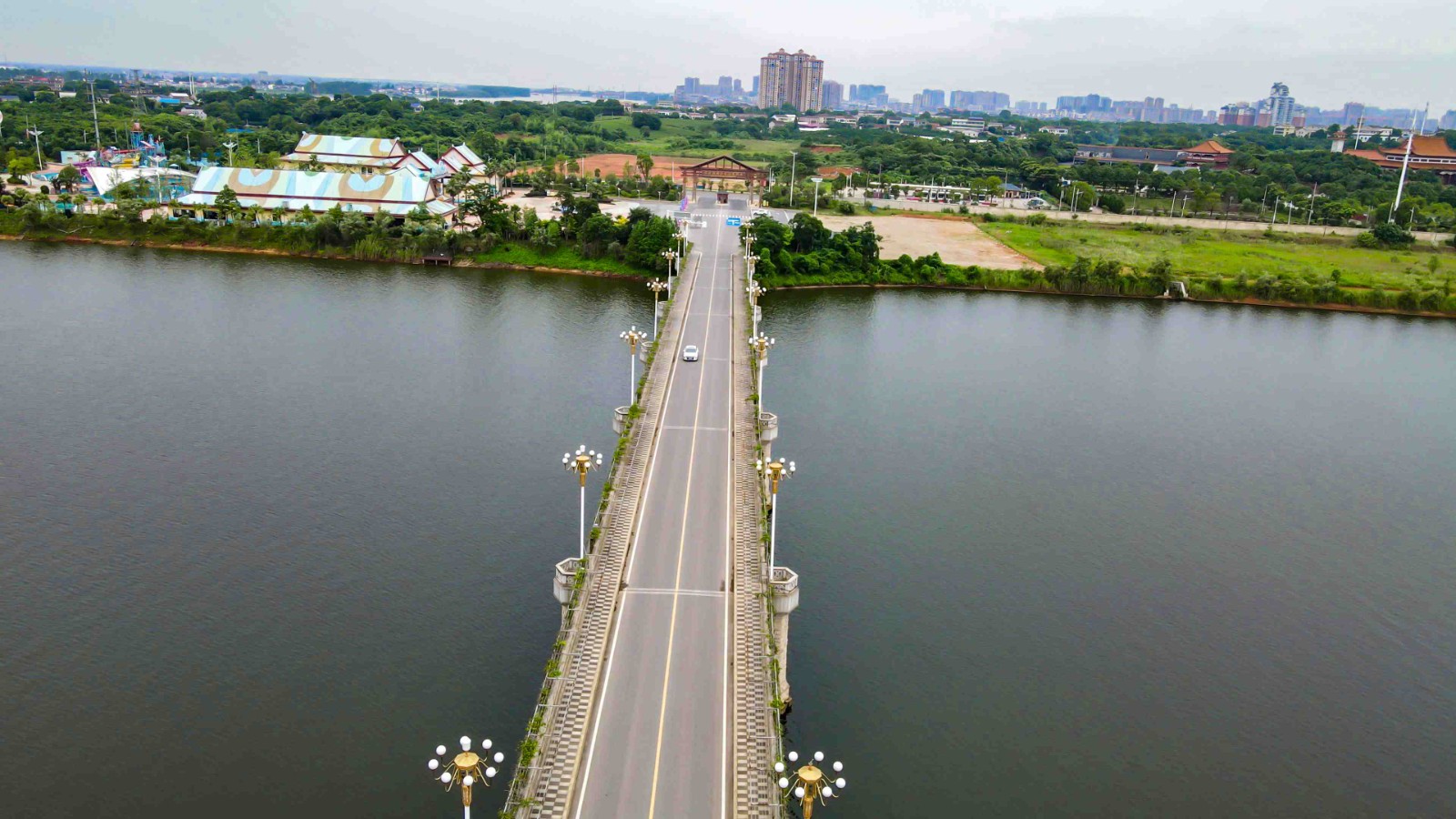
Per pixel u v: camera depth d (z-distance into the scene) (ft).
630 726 253.85
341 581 362.33
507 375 587.68
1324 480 506.48
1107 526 439.22
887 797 278.26
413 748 283.59
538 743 240.73
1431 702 329.11
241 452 465.47
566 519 412.36
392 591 357.61
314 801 263.70
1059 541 423.23
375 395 546.67
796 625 352.69
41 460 449.48
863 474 476.95
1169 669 339.57
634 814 224.94
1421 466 530.68
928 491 462.60
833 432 527.81
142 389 543.80
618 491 379.96
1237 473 508.53
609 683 270.26
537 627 339.77
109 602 344.28
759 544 340.18
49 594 347.36
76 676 306.96
